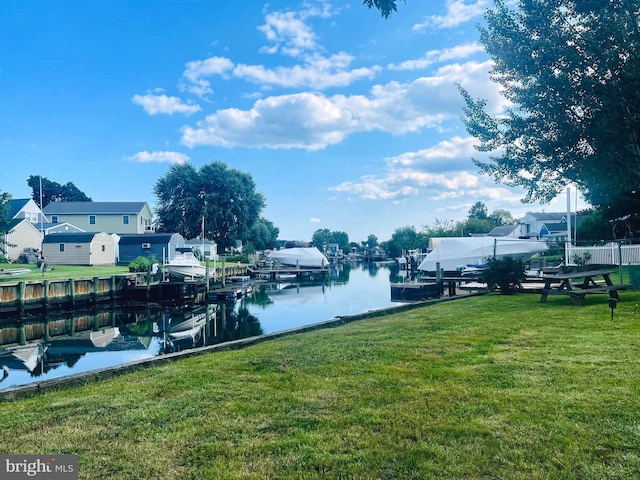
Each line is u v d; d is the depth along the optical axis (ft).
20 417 13.19
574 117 39.27
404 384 14.74
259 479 9.18
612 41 35.91
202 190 226.79
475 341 20.94
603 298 35.42
